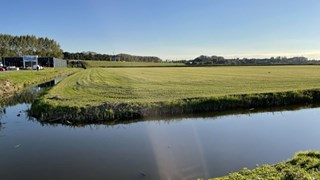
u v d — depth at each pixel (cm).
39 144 1470
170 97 2538
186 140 1532
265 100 2552
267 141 1510
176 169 1132
